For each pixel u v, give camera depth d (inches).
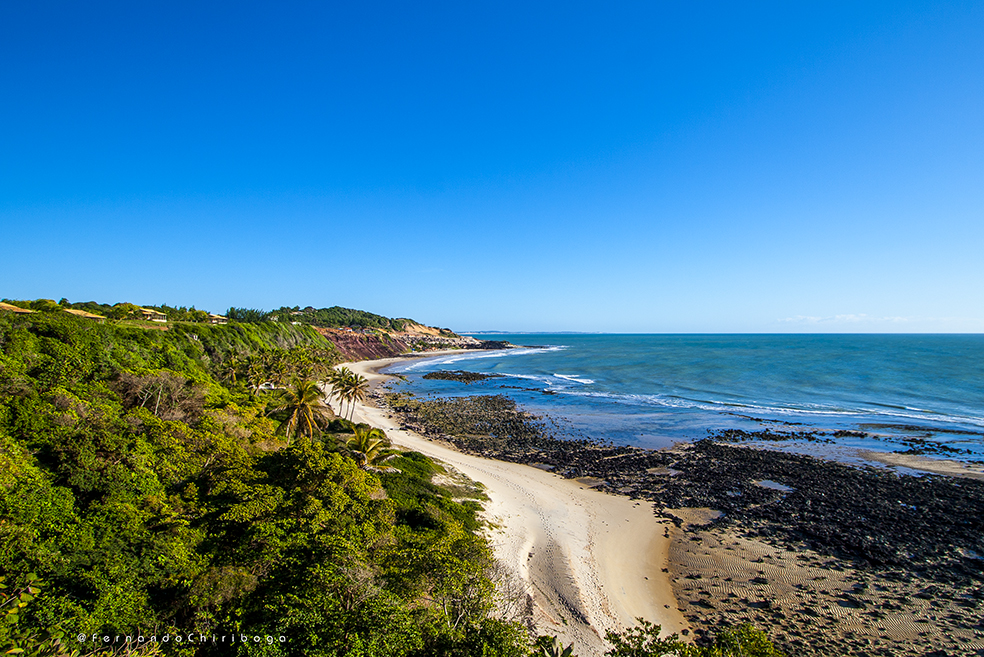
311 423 1957.4
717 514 1685.5
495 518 1536.7
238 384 2891.2
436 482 1742.1
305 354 4220.0
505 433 2925.7
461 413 3503.9
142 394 1740.9
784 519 1624.0
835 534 1491.1
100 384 1690.5
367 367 6707.7
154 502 1005.2
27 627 596.1
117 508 929.5
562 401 3983.8
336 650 660.1
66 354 1909.4
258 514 1041.5
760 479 2042.3
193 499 1113.4
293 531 997.8
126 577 749.3
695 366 6314.0
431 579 909.2
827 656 966.4
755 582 1243.2
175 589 776.9
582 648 924.0
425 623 757.3
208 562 853.8
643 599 1169.4
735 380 4928.6
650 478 2085.4
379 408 3639.3
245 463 1379.2
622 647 798.5
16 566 690.2
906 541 1433.3
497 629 767.7
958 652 971.3
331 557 881.5
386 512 1224.2
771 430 2886.3
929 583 1216.8
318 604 751.1
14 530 749.3
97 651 618.5
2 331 1791.3
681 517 1663.4
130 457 1123.3
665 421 3193.9
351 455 1678.2
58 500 898.7
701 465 2249.0
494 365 7249.0
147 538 858.8
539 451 2539.4
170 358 2596.0
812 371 5462.6
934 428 2792.8
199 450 1389.0
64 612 635.5
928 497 1774.1
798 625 1066.1
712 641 1002.1
